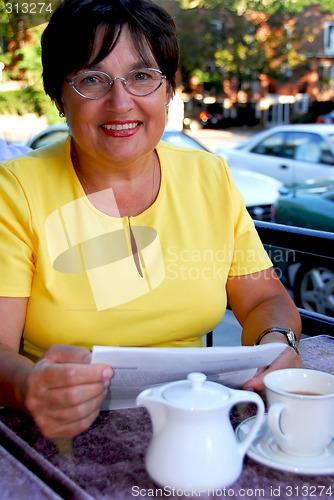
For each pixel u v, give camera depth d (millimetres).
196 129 19641
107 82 1312
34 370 989
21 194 1362
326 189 5758
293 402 948
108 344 1376
